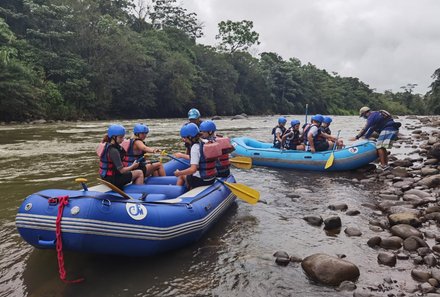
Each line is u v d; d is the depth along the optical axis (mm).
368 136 7508
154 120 28703
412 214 4316
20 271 3191
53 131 16031
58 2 28266
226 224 4465
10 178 6574
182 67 35062
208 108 41031
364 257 3502
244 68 50812
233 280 3088
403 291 2875
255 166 8258
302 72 66562
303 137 8172
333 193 5828
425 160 7973
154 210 3428
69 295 2809
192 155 4516
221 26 52000
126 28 35281
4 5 26312
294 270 3268
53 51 27203
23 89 21266
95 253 3195
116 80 29438
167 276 3145
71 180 6434
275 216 4758
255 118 36438
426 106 61281
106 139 4086
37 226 3043
